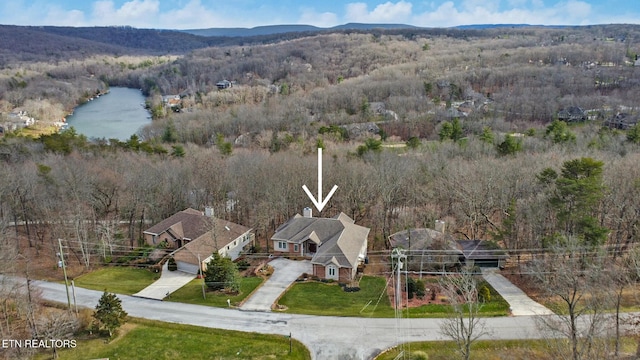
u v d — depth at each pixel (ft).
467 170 199.72
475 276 146.61
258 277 155.74
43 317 125.39
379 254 175.32
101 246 172.55
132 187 202.08
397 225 191.11
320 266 154.81
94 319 127.54
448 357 109.40
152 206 195.72
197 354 112.78
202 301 139.23
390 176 202.59
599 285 115.34
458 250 156.76
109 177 211.00
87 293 146.10
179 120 396.37
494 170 193.06
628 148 239.71
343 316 128.88
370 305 135.23
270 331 121.29
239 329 122.52
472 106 389.39
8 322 123.44
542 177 162.71
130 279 158.20
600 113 349.41
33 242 189.78
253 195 209.87
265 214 187.83
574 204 143.23
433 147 271.90
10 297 133.08
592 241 135.03
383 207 192.85
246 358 110.63
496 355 109.40
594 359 96.37
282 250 177.06
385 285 148.77
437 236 162.81
